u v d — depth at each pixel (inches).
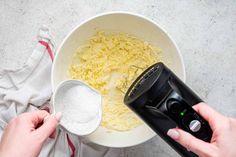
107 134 34.8
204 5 36.6
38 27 36.8
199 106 26.6
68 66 35.4
